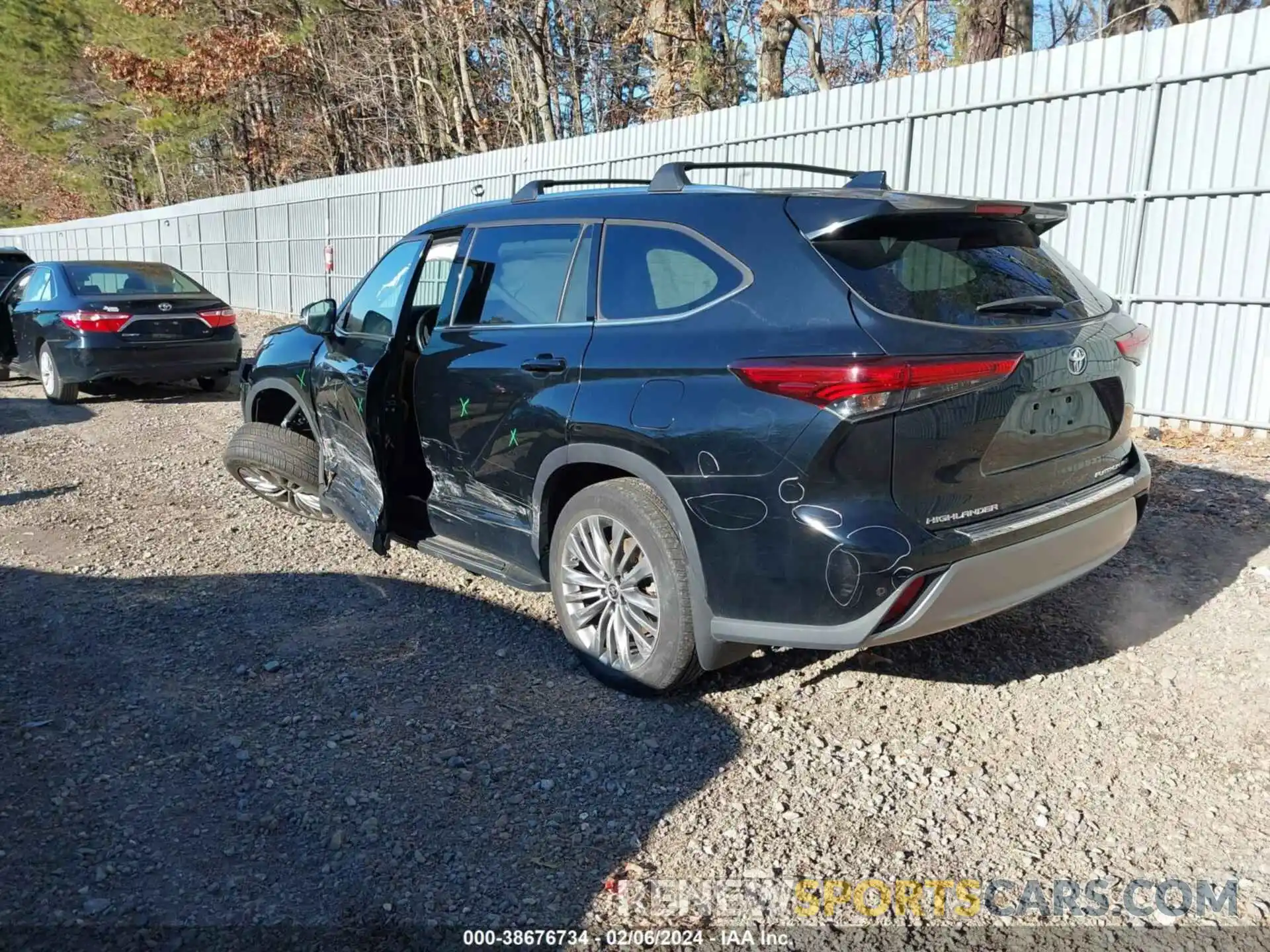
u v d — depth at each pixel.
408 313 4.63
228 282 24.00
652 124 12.45
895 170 9.77
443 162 16.09
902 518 3.01
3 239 39.50
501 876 2.78
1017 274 3.46
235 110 33.03
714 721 3.59
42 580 5.12
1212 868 2.76
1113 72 8.11
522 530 4.12
